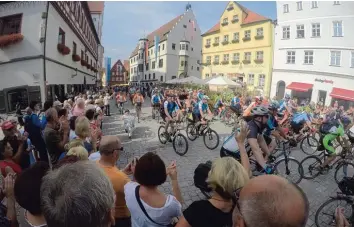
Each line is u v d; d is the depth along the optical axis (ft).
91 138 13.66
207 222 5.48
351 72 69.72
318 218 12.03
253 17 97.25
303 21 78.95
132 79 227.20
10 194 6.18
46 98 42.55
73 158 5.99
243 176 5.71
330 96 73.26
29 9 41.32
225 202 5.69
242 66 99.35
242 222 3.29
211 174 5.94
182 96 42.91
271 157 16.11
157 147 26.55
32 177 4.70
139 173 6.48
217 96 59.11
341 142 18.17
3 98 40.83
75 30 65.72
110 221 3.78
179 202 7.14
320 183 17.72
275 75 87.45
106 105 50.39
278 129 17.88
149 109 65.77
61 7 50.75
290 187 3.21
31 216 4.70
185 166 20.76
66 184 3.43
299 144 28.07
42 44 41.86
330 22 73.26
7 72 40.91
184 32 155.63
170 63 152.87
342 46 71.15
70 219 3.22
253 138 11.60
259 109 11.96
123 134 33.30
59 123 15.53
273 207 2.97
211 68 115.24
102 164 8.02
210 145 26.30
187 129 29.89
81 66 79.92
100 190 3.51
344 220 5.97
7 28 41.93
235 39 101.91
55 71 48.55
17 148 12.81
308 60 78.74
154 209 6.29
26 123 15.81
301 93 80.28
